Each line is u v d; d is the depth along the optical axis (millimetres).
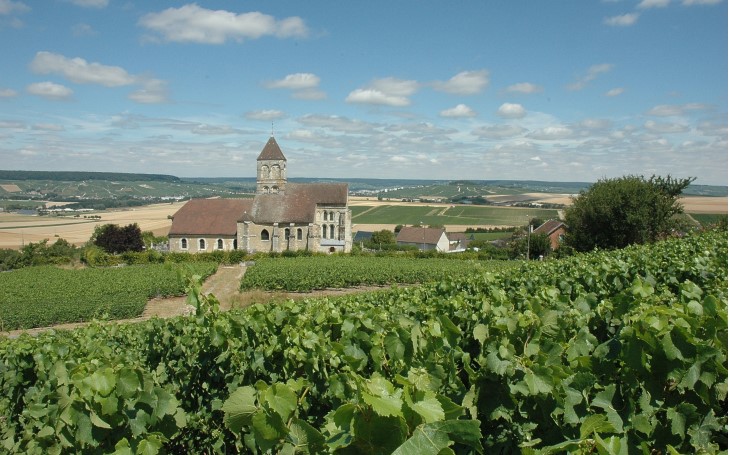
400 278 48969
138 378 6023
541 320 5684
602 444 3330
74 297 42594
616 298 6168
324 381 6965
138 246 84062
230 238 77625
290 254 73000
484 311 6637
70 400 6391
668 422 4145
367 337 6684
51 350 10820
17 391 10586
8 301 41594
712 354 3961
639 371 4281
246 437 5688
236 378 8531
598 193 51781
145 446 5586
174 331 11695
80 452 6301
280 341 8109
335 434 3543
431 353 5832
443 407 3510
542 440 4633
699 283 9766
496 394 4789
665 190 51125
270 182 81562
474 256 73188
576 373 4359
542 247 71875
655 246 20062
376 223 154875
